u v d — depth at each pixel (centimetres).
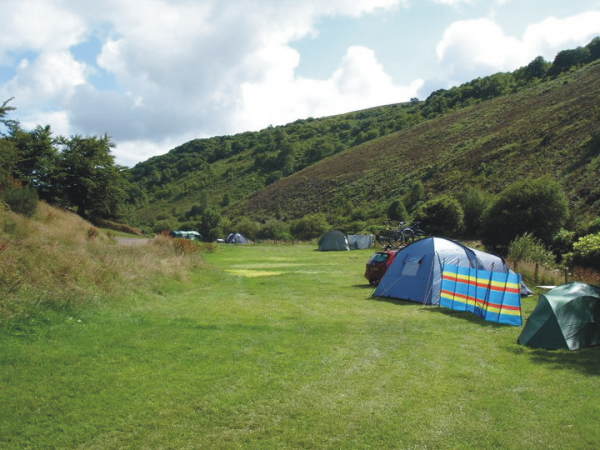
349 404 496
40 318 743
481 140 6300
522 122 6206
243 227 6022
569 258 1878
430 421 457
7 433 415
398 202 4966
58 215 2512
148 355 640
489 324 940
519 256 1902
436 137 7650
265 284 1562
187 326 823
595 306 771
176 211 9650
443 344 758
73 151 4128
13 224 1357
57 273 927
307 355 669
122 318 845
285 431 434
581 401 512
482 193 4441
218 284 1512
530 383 570
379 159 7781
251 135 16175
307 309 1057
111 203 4497
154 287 1177
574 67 8544
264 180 10569
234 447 404
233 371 590
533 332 759
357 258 2789
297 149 12175
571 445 413
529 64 10125
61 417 449
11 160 2538
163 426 440
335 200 6756
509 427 446
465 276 1089
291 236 5619
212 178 11906
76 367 579
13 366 565
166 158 15212
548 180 2734
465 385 559
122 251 1491
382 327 877
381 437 426
